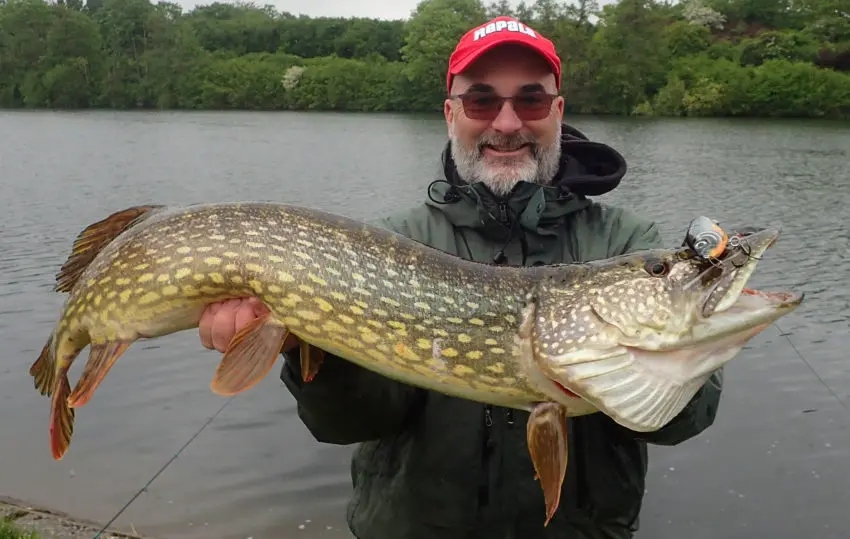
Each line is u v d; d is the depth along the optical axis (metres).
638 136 40.88
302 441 7.27
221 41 92.31
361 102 73.62
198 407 7.93
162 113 68.69
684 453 7.14
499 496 3.11
